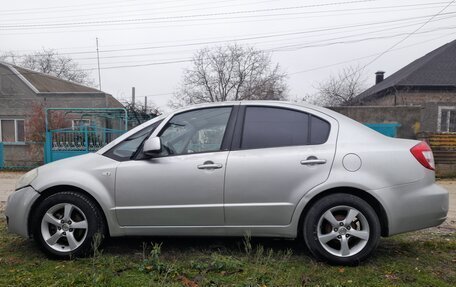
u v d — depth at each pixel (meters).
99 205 3.87
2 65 20.19
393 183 3.62
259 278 3.31
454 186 10.34
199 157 3.84
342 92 28.30
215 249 4.15
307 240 3.69
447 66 22.41
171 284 3.18
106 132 14.92
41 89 22.41
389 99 23.17
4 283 3.21
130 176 3.83
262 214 3.71
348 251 3.62
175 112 4.13
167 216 3.80
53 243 3.86
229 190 3.74
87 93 20.17
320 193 3.70
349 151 3.70
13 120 20.23
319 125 3.88
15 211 3.93
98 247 3.89
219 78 32.12
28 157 15.91
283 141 3.84
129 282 3.24
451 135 12.34
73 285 3.16
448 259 3.90
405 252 4.12
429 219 3.64
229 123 3.97
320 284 3.22
